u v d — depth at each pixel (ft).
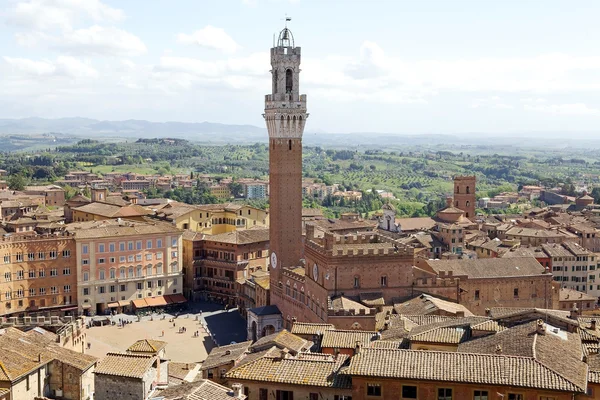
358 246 646.74
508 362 288.92
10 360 375.25
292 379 315.17
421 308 578.25
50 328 536.83
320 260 644.69
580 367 295.48
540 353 298.56
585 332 357.20
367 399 297.12
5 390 344.90
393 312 594.24
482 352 315.37
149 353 390.01
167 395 305.94
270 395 317.01
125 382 338.54
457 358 297.33
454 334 346.33
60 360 400.26
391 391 294.05
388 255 640.99
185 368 456.04
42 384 391.24
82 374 402.11
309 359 338.34
